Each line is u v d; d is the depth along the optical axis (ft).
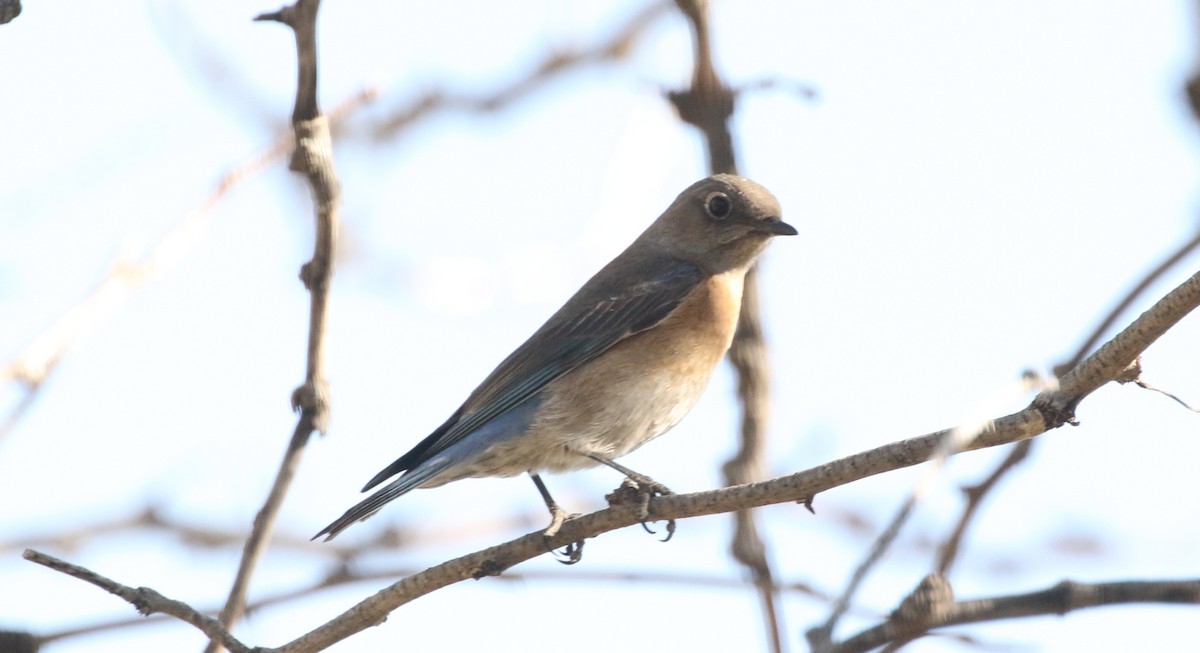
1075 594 32.60
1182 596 32.91
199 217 34.19
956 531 38.99
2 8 30.27
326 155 34.99
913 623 32.76
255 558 33.81
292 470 34.78
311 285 35.65
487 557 33.99
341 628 33.04
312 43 34.14
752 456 42.16
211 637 31.30
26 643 34.96
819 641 24.36
